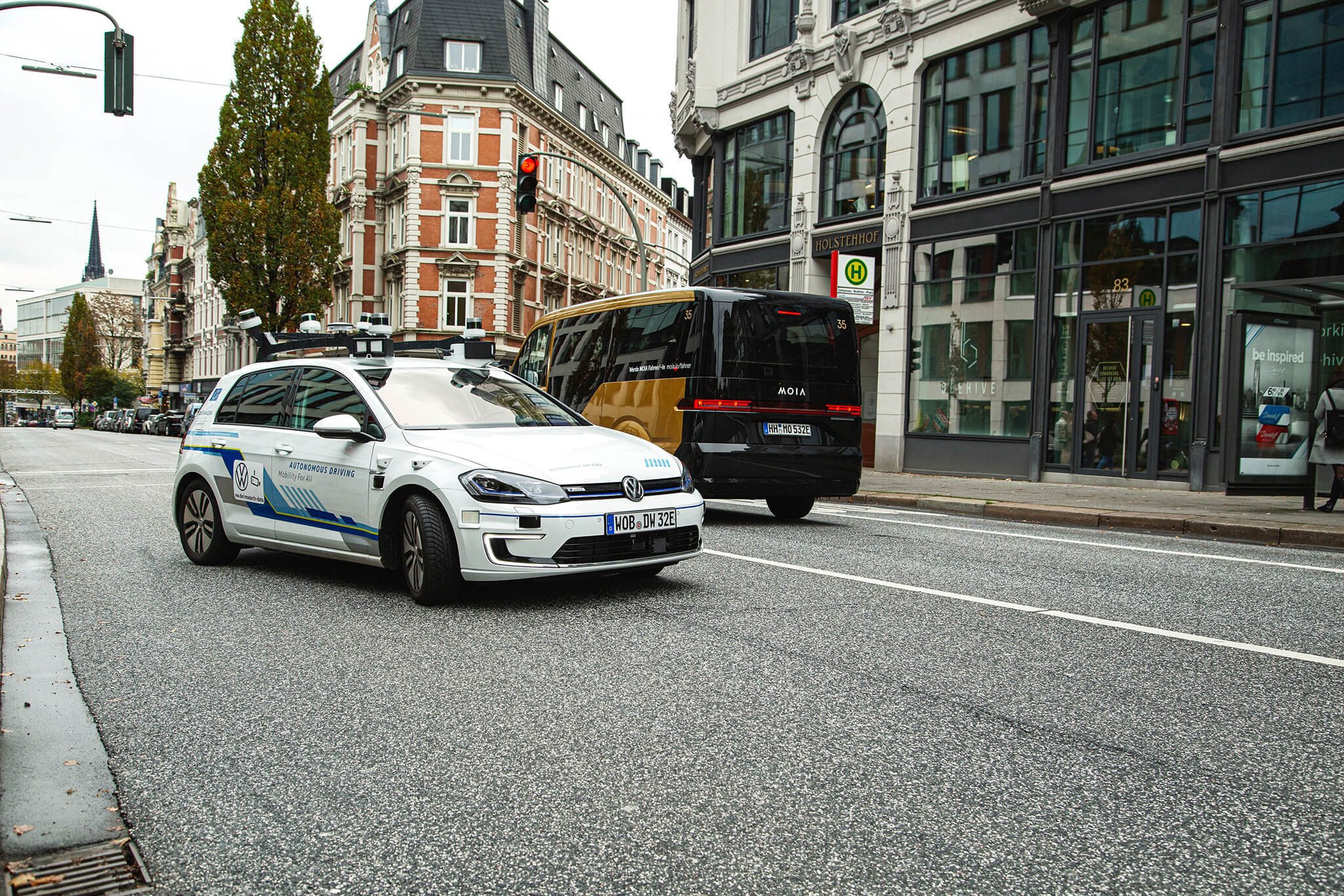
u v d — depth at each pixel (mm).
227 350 70750
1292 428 11297
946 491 14336
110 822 2727
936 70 18922
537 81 44969
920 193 19234
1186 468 14625
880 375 19734
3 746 3320
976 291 18000
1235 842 2615
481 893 2340
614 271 56594
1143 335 15234
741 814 2781
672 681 4102
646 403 10367
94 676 4191
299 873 2439
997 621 5285
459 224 42438
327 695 3910
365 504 5895
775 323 10102
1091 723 3584
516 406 6527
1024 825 2719
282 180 38531
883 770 3115
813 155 21359
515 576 5344
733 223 23875
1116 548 8500
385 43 45531
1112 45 15867
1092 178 15922
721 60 23844
